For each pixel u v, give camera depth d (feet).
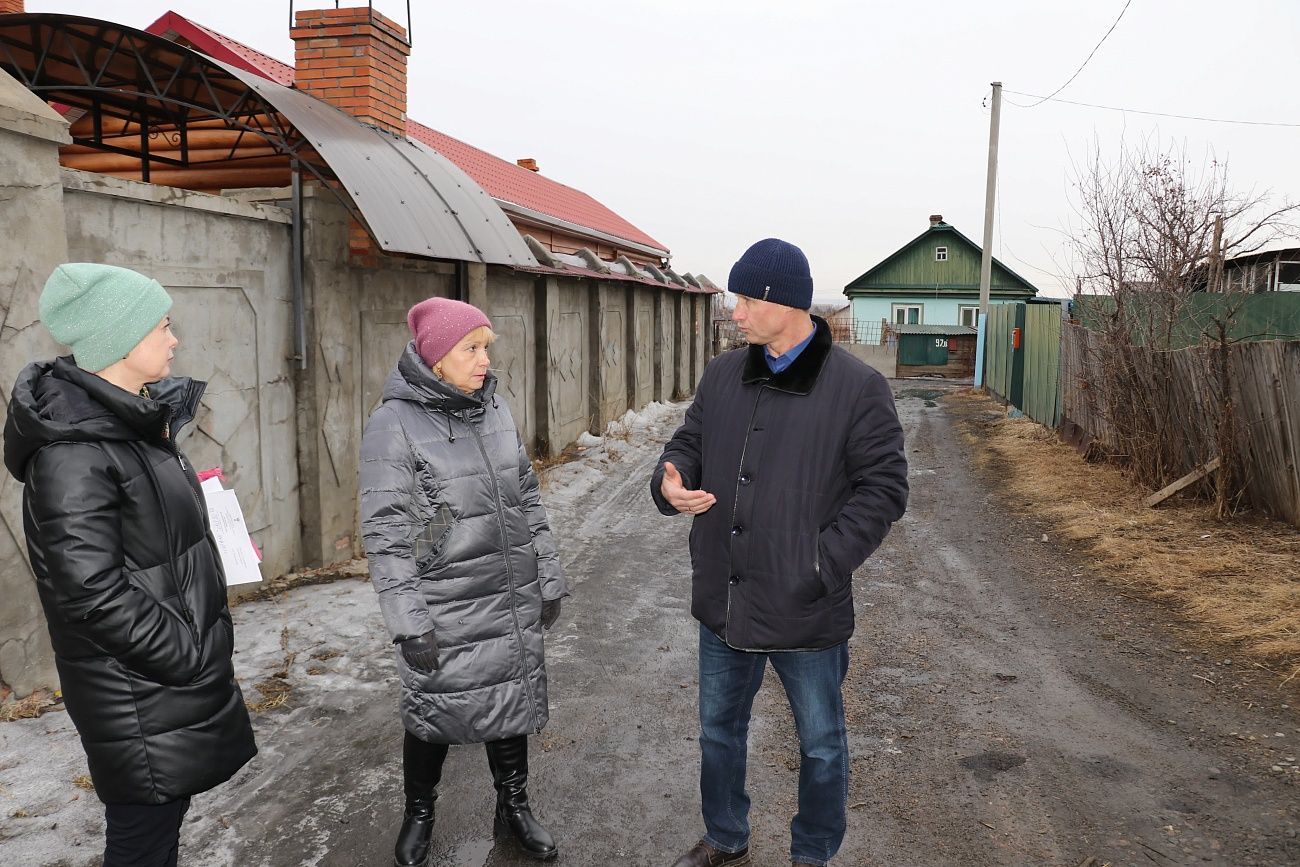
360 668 13.98
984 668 14.17
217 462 16.70
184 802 6.65
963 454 37.29
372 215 16.87
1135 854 9.00
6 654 11.51
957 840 9.33
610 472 33.47
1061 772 10.74
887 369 92.38
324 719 12.27
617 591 19.02
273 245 18.15
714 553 8.03
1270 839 9.18
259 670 13.74
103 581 5.72
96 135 23.47
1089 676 13.67
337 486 19.97
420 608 7.77
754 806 10.18
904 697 13.11
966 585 18.85
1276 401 20.94
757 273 7.59
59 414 5.85
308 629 15.49
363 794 10.36
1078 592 17.95
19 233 11.44
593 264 40.93
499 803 9.34
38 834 9.07
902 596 18.19
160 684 6.17
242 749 6.75
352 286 20.38
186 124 23.94
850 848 9.20
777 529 7.62
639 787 10.65
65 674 6.14
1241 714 12.12
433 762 8.78
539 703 8.77
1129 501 24.86
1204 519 22.11
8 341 11.34
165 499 6.29
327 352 19.40
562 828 9.71
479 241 20.51
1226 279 34.78
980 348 69.10
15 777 10.07
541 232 48.32
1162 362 25.29
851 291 126.41
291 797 10.27
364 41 21.80
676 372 62.44
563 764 11.22
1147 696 12.85
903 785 10.50
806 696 7.83
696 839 9.53
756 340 7.84
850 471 7.70
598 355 41.34
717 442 8.10
